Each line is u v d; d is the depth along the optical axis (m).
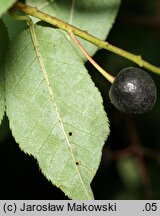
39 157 0.09
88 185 0.10
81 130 0.10
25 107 0.09
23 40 0.09
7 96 0.09
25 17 0.09
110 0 0.11
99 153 0.10
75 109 0.10
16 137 0.09
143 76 0.10
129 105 0.10
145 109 0.10
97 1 0.11
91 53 0.11
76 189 0.10
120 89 0.10
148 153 0.16
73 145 0.10
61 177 0.10
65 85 0.09
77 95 0.09
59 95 0.09
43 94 0.09
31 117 0.09
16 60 0.09
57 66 0.09
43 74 0.09
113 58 0.16
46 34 0.09
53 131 0.10
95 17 0.11
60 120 0.10
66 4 0.11
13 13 0.09
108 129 0.10
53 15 0.11
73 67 0.09
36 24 0.09
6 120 0.14
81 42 0.11
